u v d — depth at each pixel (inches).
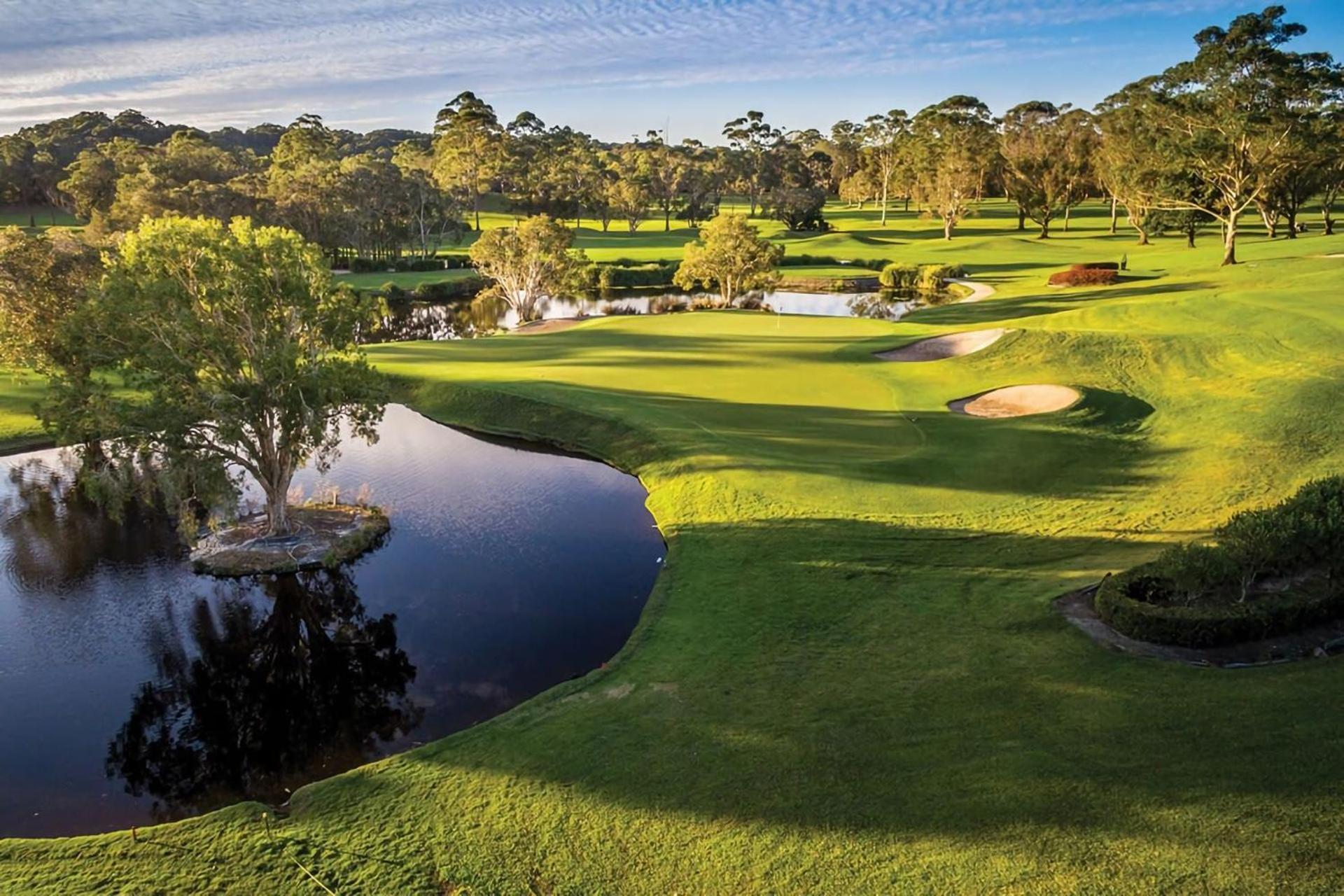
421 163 6240.2
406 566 968.9
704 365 1753.2
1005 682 582.2
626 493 1160.8
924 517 931.3
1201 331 1595.7
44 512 1144.2
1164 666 571.5
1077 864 400.5
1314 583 637.9
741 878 430.9
